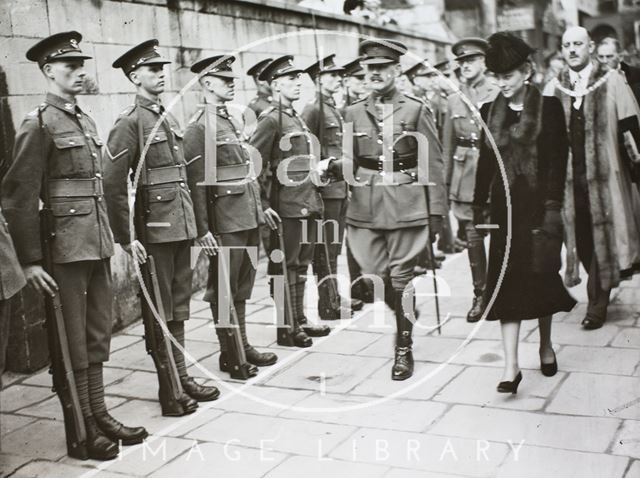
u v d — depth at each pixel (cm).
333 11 1057
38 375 538
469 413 440
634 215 584
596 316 569
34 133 395
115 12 648
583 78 575
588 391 461
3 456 416
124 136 445
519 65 465
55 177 405
